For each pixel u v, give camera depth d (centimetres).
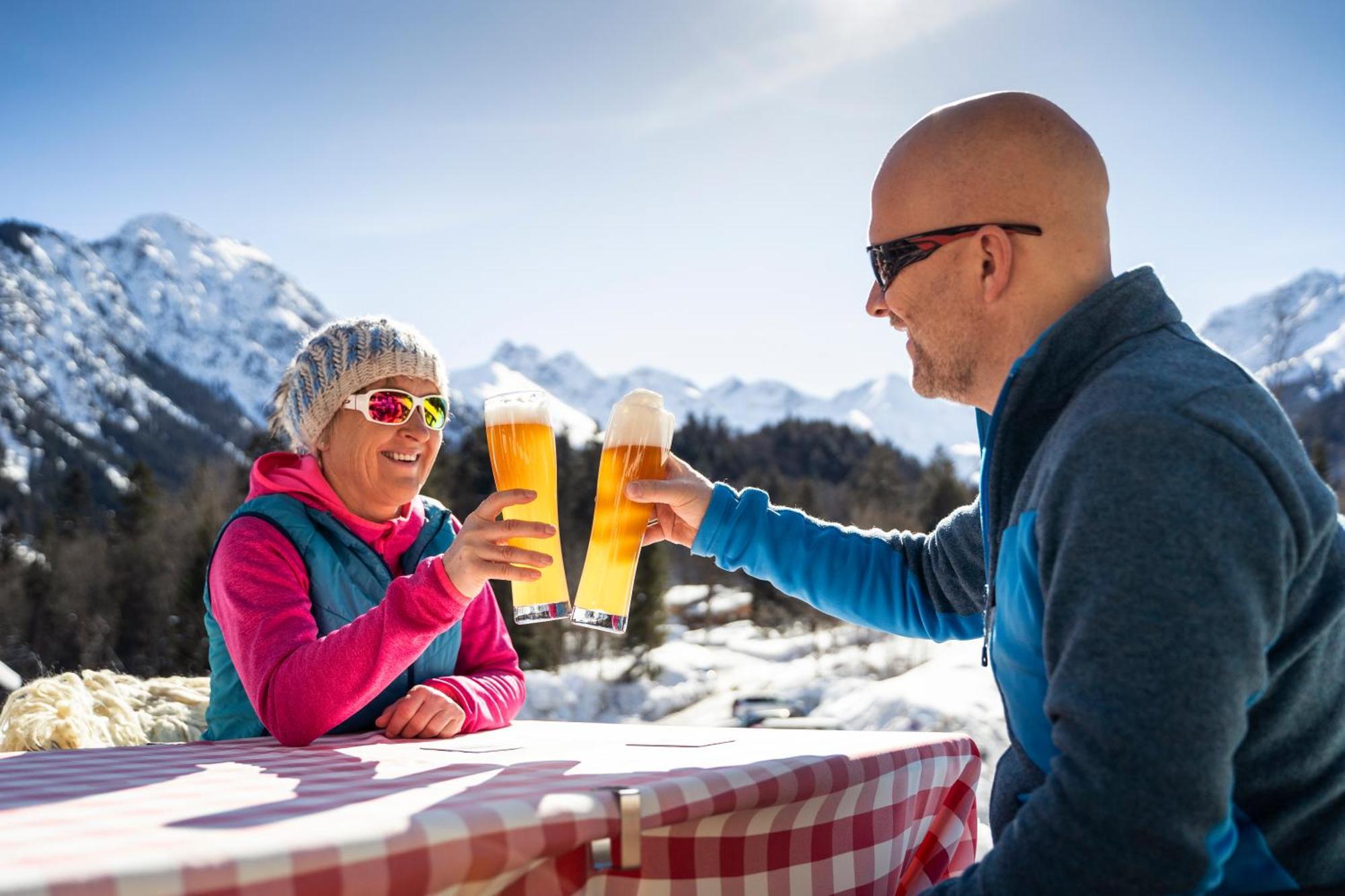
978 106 151
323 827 85
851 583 212
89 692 278
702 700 2838
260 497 221
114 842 83
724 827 127
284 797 111
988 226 146
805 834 138
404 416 228
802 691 1652
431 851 86
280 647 189
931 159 150
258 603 198
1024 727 135
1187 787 102
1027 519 128
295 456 241
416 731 193
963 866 190
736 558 216
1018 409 141
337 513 225
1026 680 133
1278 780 119
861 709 610
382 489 231
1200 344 133
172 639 2992
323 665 176
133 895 71
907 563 212
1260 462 112
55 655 3991
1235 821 118
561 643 3123
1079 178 146
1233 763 117
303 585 211
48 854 77
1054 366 138
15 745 246
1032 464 133
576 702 2694
